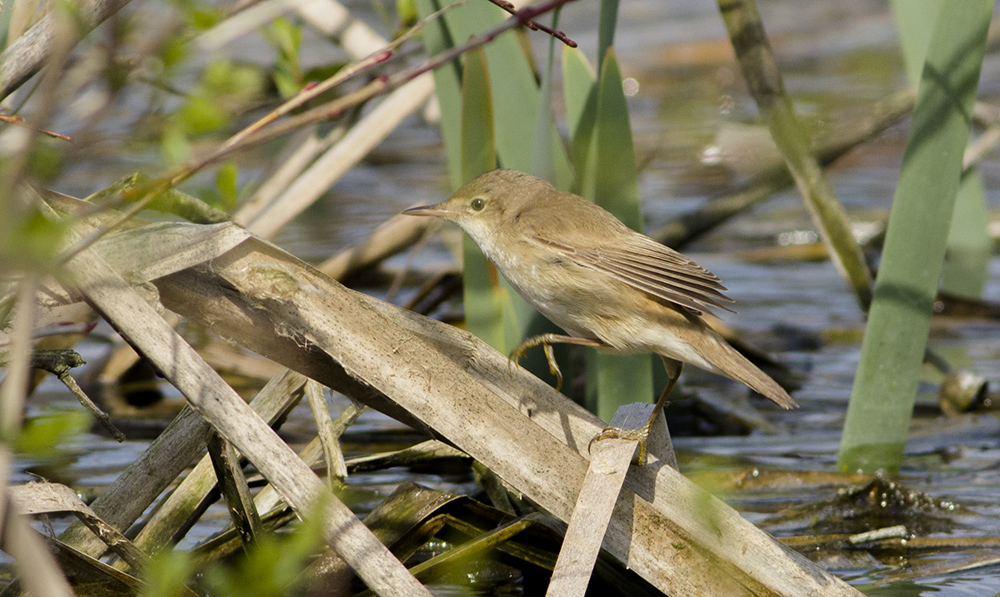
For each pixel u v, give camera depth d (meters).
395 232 14.70
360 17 26.17
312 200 11.68
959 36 9.02
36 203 5.37
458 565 7.11
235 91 4.29
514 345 9.73
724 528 6.29
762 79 11.40
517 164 9.97
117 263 5.84
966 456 10.71
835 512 9.10
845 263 11.88
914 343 9.68
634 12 34.91
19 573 6.20
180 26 4.03
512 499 8.86
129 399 12.50
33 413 11.24
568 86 9.73
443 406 6.25
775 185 14.23
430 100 14.14
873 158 24.02
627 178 9.20
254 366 13.28
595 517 5.93
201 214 7.54
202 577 6.99
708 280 7.43
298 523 7.71
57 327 7.94
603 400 9.60
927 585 7.64
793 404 6.91
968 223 15.21
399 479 9.78
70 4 3.38
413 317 6.63
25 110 7.43
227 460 6.59
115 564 6.99
